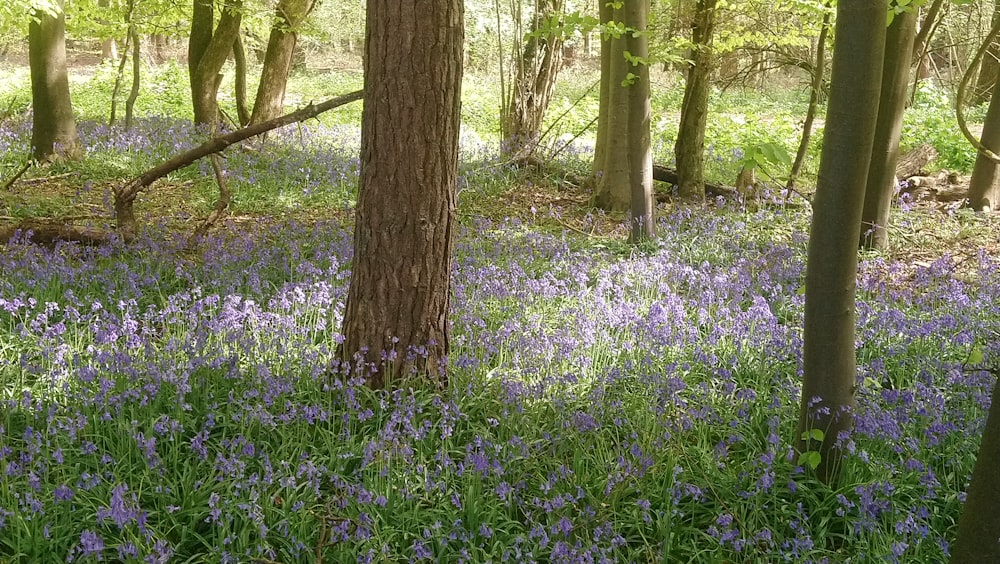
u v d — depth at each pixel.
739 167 12.21
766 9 11.62
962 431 5.09
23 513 3.88
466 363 5.54
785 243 9.75
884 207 9.58
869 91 4.12
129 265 7.71
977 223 10.77
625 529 4.23
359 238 5.25
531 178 13.09
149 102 20.91
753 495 4.24
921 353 6.32
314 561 3.71
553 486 4.35
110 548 3.80
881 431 4.77
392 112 5.00
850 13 4.05
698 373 5.95
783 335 6.30
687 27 11.65
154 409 4.85
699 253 9.17
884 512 4.26
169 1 14.21
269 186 11.40
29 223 8.27
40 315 5.65
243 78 15.20
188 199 10.73
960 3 4.74
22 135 13.20
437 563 3.85
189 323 6.06
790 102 23.39
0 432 4.25
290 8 14.08
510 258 8.70
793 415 5.38
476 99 22.19
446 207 5.25
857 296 7.56
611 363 6.04
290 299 6.68
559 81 25.81
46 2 10.73
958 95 7.26
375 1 4.88
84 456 4.45
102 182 11.50
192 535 3.92
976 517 3.37
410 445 4.73
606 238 9.83
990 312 7.25
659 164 13.80
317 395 5.18
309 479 4.08
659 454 4.61
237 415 4.81
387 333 5.25
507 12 16.48
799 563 3.86
